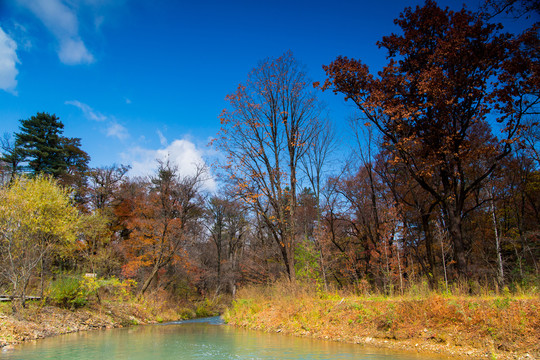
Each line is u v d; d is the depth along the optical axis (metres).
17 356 9.99
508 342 9.88
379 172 28.23
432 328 11.86
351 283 28.50
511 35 16.77
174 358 10.02
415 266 27.53
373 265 25.77
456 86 17.98
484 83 18.09
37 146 43.59
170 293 38.59
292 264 22.31
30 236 17.12
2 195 16.56
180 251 34.41
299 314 17.45
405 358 9.73
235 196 23.50
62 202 19.02
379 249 23.55
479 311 11.28
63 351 11.02
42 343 12.77
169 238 32.59
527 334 9.84
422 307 12.81
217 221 47.91
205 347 12.23
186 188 35.06
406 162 20.56
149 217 37.69
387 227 22.67
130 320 23.00
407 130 20.17
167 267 38.53
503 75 17.16
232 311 25.03
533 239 25.89
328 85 20.77
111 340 13.98
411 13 19.89
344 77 20.20
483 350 9.99
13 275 15.98
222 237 52.31
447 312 11.93
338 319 15.27
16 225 16.47
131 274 32.56
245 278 45.09
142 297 28.88
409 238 25.80
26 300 17.56
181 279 42.00
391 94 19.86
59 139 46.12
